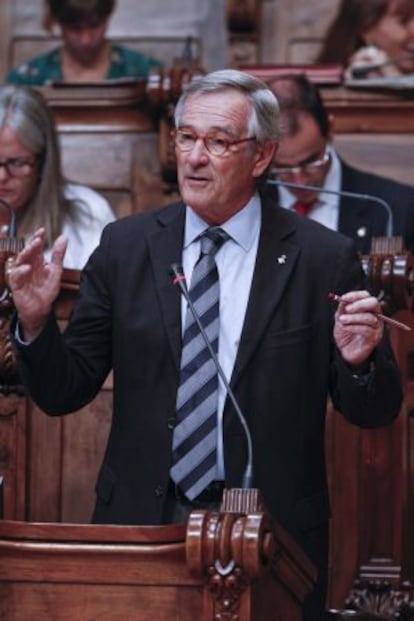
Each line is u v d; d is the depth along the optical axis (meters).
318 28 20.50
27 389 10.09
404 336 12.01
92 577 8.88
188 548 8.59
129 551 8.81
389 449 12.08
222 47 20.84
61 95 16.62
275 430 10.00
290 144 14.01
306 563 9.42
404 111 16.73
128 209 16.58
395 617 11.79
